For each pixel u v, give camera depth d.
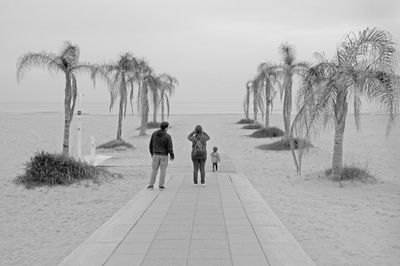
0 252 7.21
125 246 6.43
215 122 57.09
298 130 13.45
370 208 9.99
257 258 5.85
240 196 10.41
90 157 17.70
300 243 7.27
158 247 6.36
